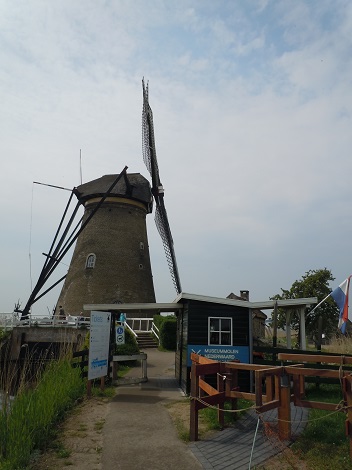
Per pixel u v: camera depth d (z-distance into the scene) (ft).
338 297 40.29
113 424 25.57
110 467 18.66
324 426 23.57
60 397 28.07
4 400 25.31
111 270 111.55
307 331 84.53
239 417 26.91
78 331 77.25
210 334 38.55
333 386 39.88
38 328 78.84
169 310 45.62
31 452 20.48
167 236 116.57
